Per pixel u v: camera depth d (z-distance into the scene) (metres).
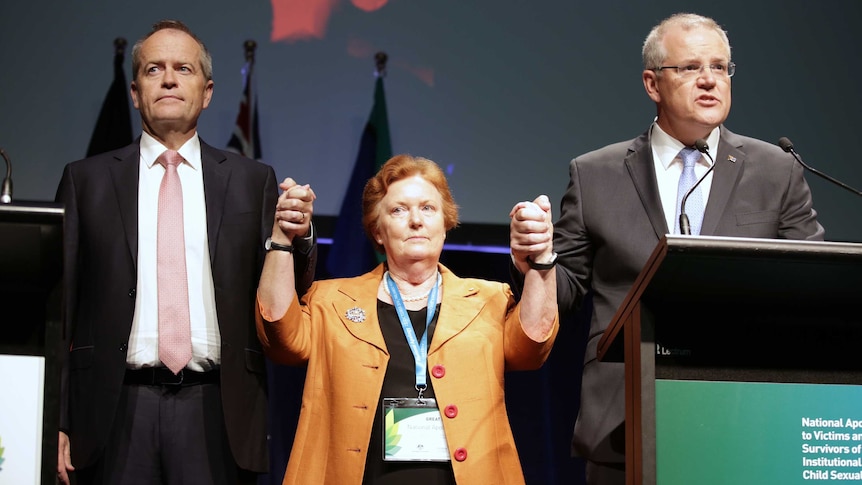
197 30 3.86
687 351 1.77
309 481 2.05
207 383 2.40
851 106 3.96
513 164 3.90
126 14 3.83
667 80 2.52
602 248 2.51
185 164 2.57
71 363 2.40
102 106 3.78
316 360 2.17
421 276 2.25
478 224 3.84
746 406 1.74
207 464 2.35
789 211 2.49
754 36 3.98
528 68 3.95
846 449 1.75
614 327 1.91
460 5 3.96
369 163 3.86
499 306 2.23
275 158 3.84
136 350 2.37
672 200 2.51
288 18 3.91
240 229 2.51
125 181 2.51
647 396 1.72
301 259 2.19
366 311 2.18
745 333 1.79
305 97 3.88
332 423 2.06
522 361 2.17
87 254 2.45
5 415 1.70
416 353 2.11
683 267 1.66
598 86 3.96
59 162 3.73
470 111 3.91
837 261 1.64
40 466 1.70
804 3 4.00
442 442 2.01
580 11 3.98
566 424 3.65
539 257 2.10
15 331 1.75
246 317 2.46
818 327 1.81
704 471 1.71
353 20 3.92
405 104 3.90
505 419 2.12
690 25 2.55
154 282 2.42
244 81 3.86
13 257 1.69
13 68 3.76
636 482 1.73
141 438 2.33
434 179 2.30
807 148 3.93
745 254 1.63
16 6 3.78
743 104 3.94
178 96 2.57
